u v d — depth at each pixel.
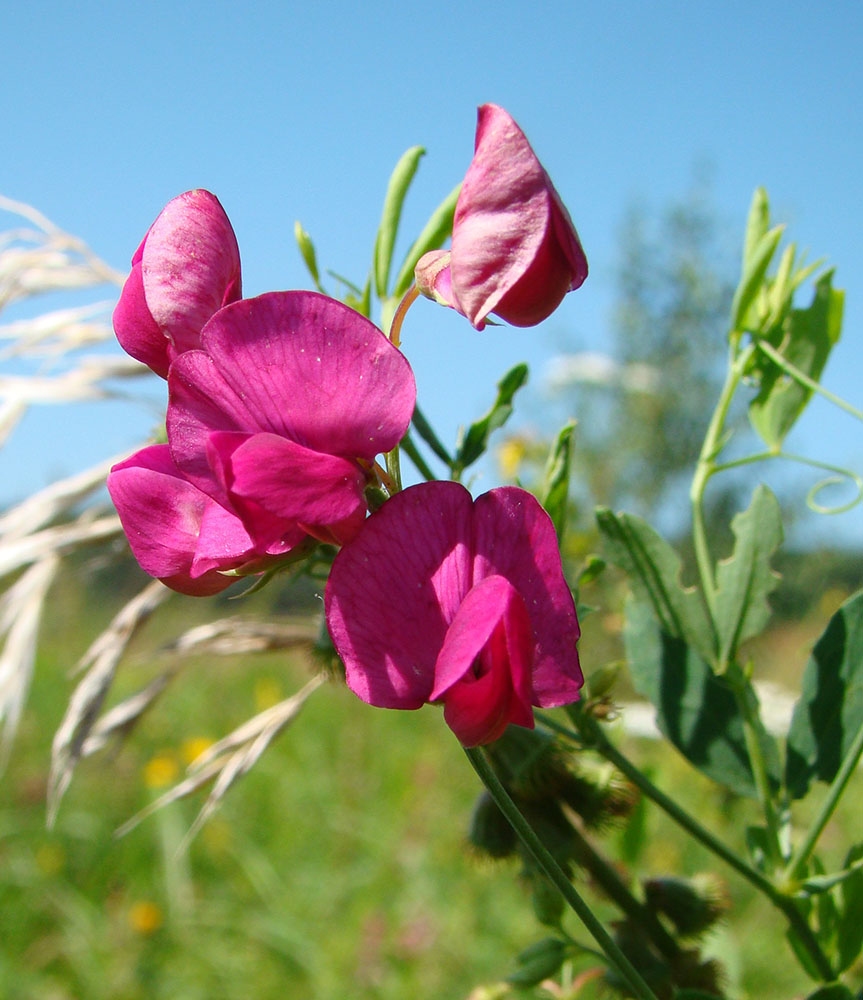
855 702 0.11
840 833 0.32
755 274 0.12
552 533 0.08
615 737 0.14
